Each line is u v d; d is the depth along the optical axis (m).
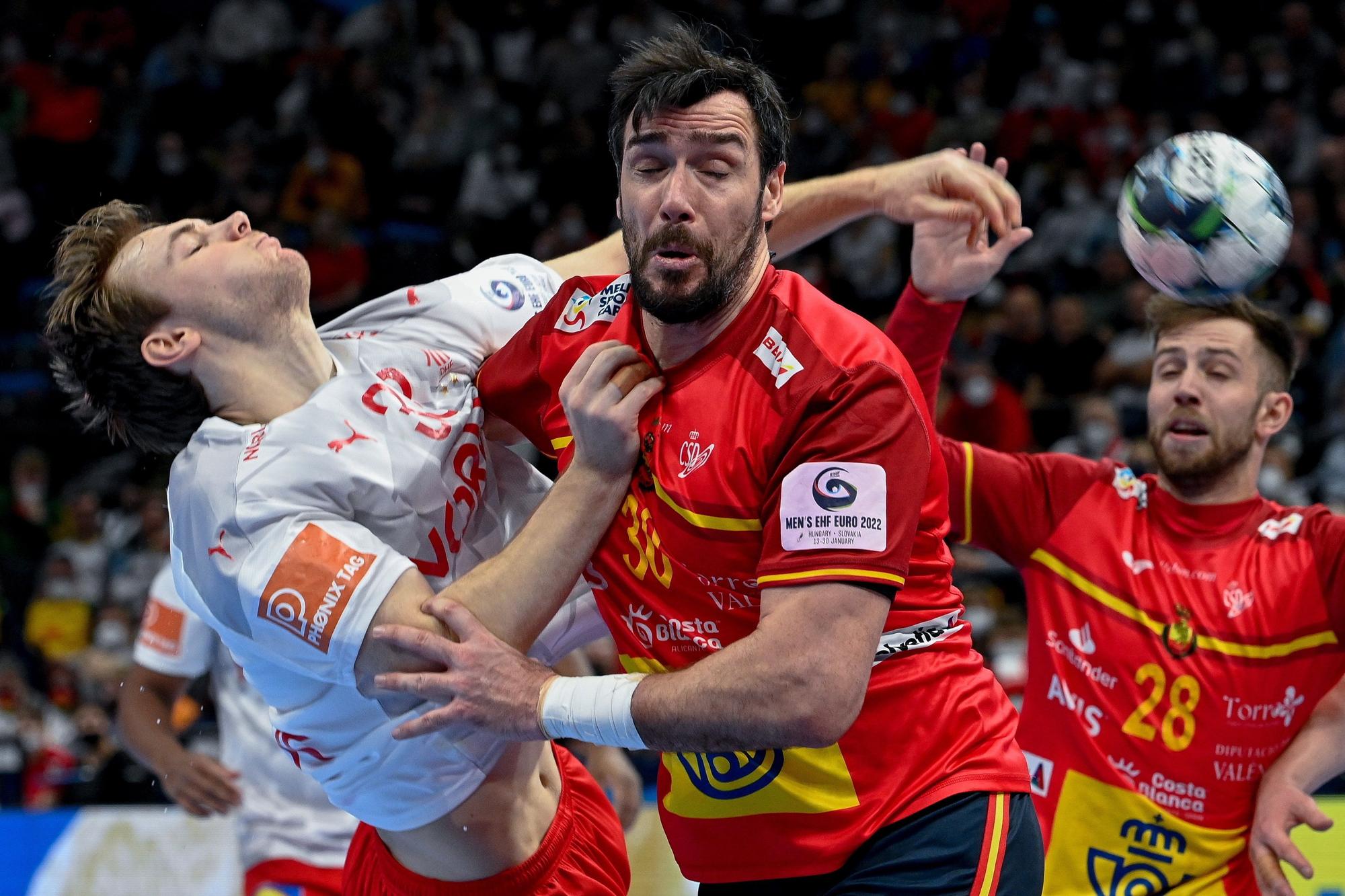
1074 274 13.02
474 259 14.58
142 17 16.80
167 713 5.16
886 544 2.73
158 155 15.09
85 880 6.59
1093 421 10.41
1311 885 5.58
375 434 3.19
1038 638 4.13
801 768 2.91
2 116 15.16
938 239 3.58
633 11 16.44
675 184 2.79
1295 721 3.89
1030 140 14.84
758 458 2.82
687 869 3.15
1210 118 15.01
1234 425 3.95
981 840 2.91
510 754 3.34
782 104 2.99
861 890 2.88
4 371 13.52
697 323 2.95
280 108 15.58
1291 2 16.20
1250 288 3.60
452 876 3.43
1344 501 10.40
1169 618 3.94
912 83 16.06
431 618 2.96
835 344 2.87
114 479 12.34
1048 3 16.52
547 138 15.49
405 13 16.61
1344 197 13.74
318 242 13.18
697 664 2.78
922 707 2.96
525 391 3.31
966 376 11.04
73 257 3.38
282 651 3.07
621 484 2.98
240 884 6.53
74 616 10.93
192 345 3.23
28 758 8.88
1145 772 3.94
